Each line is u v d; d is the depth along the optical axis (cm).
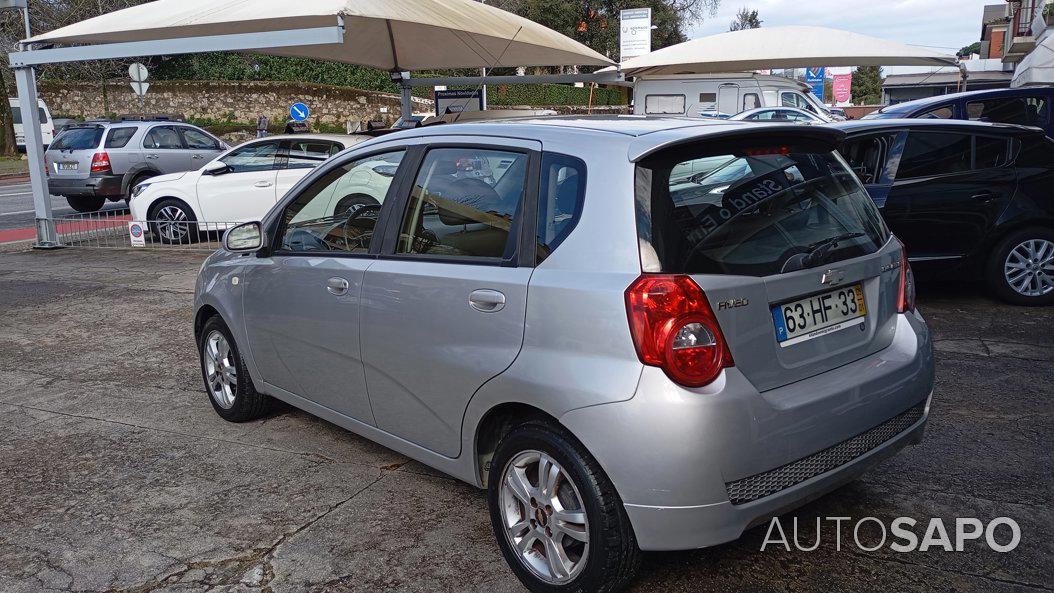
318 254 391
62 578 316
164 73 3981
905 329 323
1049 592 289
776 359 276
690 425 250
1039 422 440
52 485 400
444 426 328
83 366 612
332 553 329
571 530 280
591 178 283
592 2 4188
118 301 838
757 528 338
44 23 3384
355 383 372
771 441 264
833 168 325
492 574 312
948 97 996
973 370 527
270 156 1246
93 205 1677
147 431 471
